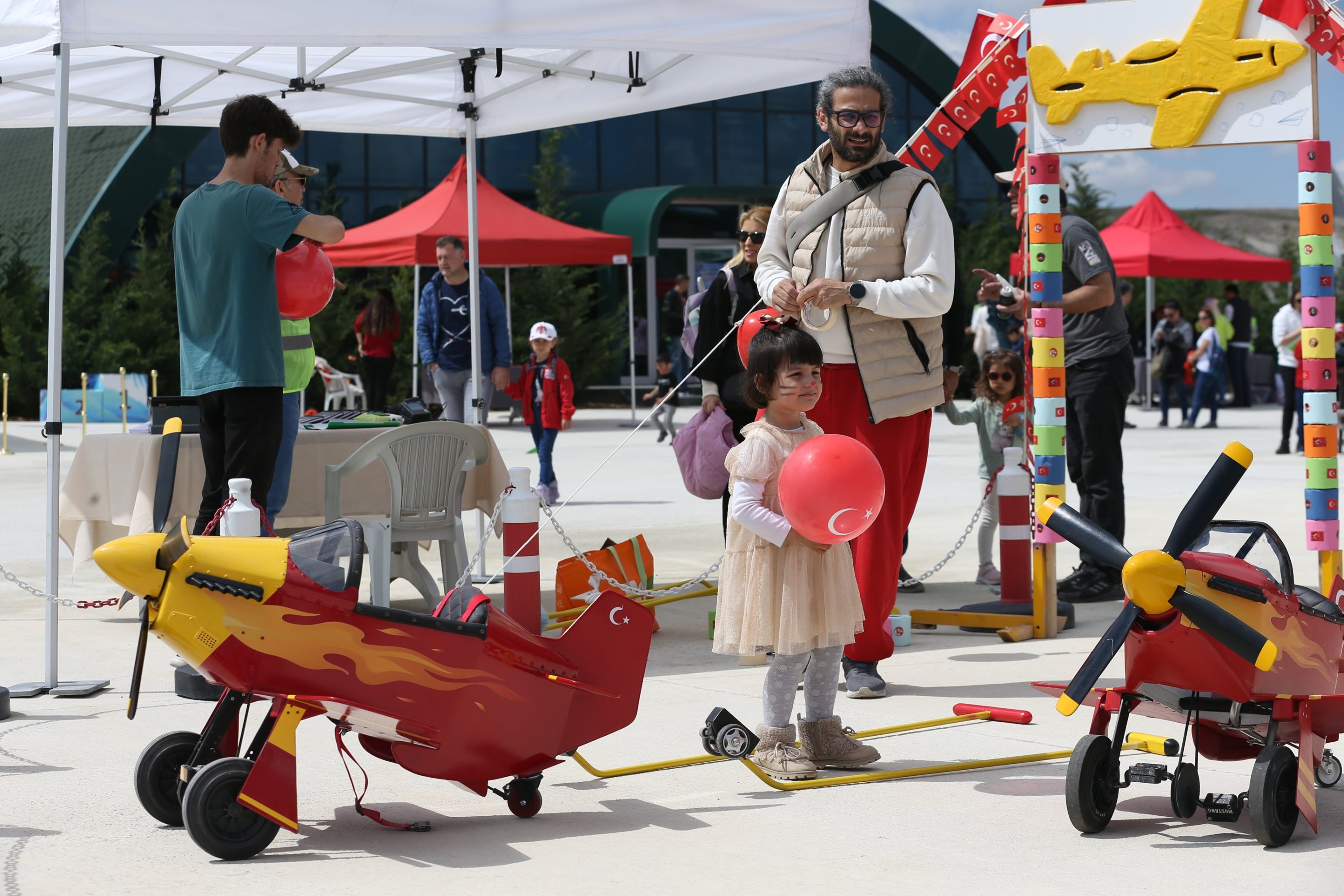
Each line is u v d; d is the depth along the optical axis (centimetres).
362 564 370
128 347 2503
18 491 1363
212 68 855
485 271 2789
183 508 682
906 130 3462
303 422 764
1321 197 602
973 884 336
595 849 367
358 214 3009
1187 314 3425
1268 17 606
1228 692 363
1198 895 326
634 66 849
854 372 547
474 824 394
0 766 454
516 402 2661
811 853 363
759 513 418
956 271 547
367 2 570
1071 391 770
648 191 2880
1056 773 446
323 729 512
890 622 674
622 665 408
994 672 610
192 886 337
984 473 836
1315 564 842
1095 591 780
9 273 2514
